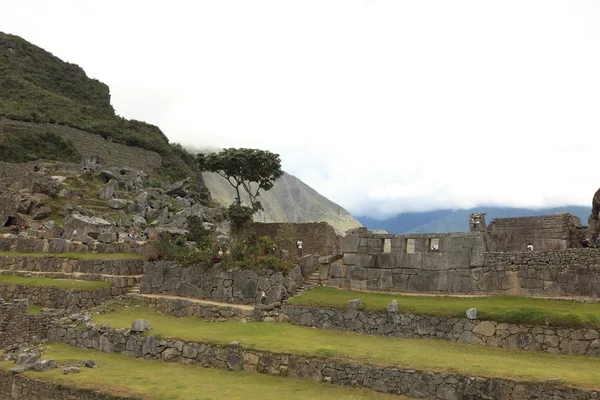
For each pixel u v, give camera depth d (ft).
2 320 92.48
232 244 118.62
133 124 474.08
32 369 76.89
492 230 123.44
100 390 66.13
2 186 229.45
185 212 210.59
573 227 114.73
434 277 99.71
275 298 99.55
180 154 476.13
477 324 79.46
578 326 73.26
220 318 98.94
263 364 73.00
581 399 55.83
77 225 168.96
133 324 87.30
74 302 107.65
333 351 72.23
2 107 406.21
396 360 67.97
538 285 90.43
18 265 138.72
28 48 538.47
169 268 114.73
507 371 62.08
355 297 97.35
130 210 218.79
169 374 73.46
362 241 107.65
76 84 543.39
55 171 266.77
